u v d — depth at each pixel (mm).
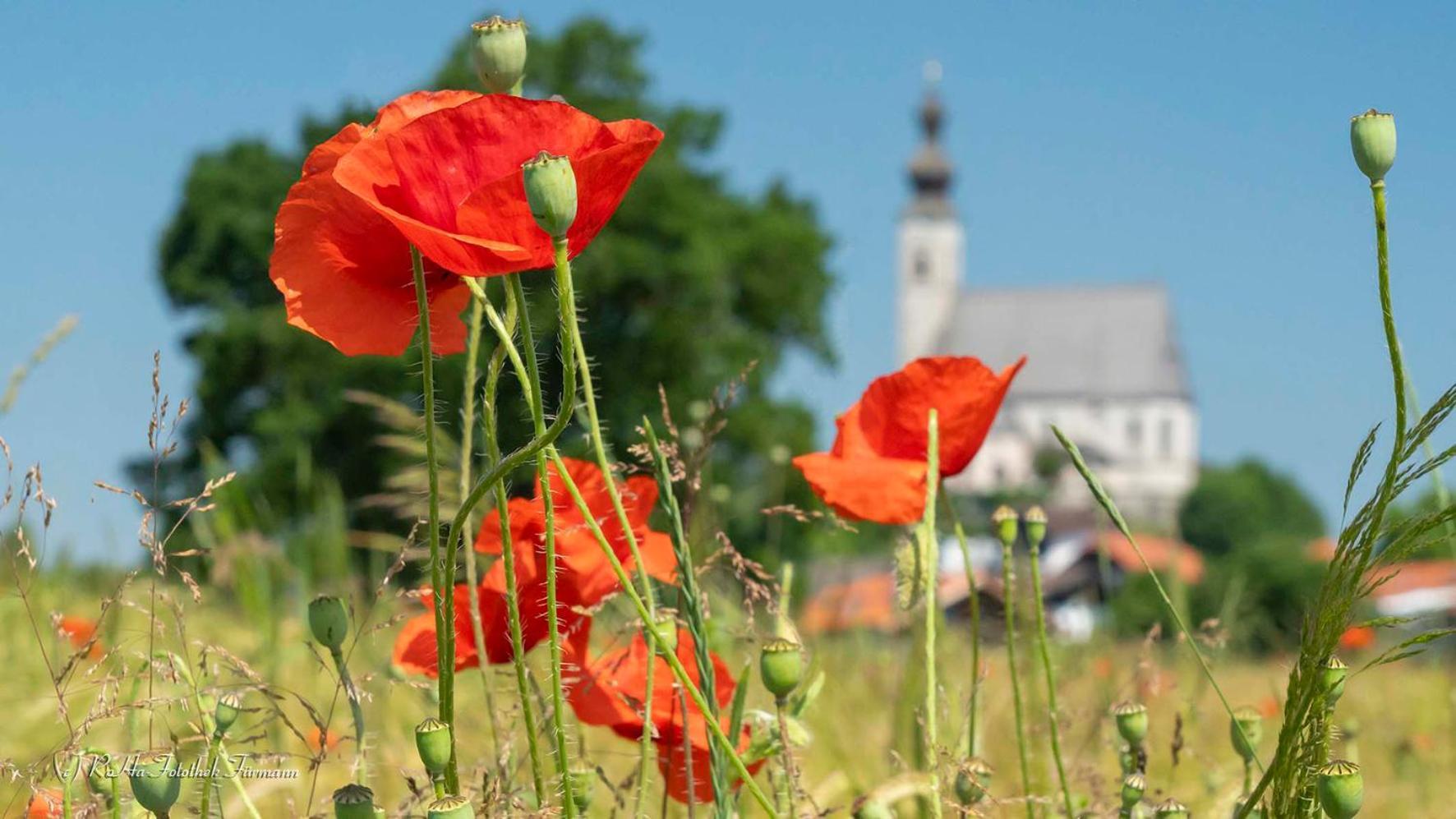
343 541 3793
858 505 1815
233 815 1975
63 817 1395
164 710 1540
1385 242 1253
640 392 28922
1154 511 73625
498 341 1326
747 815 2281
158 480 1380
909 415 1893
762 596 1646
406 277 1382
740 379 1713
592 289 29641
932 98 112938
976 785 1600
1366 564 1251
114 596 1419
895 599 1731
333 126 32219
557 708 1353
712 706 1508
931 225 111125
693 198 32156
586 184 1227
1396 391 1236
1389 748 3305
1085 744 2141
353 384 27703
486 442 1319
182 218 33031
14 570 1393
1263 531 72625
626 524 1340
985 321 108000
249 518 3279
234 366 28875
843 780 2383
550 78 33312
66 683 1426
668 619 1578
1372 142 1253
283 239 1347
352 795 1191
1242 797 1669
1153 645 2109
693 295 30359
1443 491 1374
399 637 1694
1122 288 107250
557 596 1672
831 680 3271
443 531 1664
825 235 34938
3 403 2408
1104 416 103625
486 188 1191
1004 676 2713
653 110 34000
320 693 2885
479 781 1551
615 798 1691
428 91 1398
